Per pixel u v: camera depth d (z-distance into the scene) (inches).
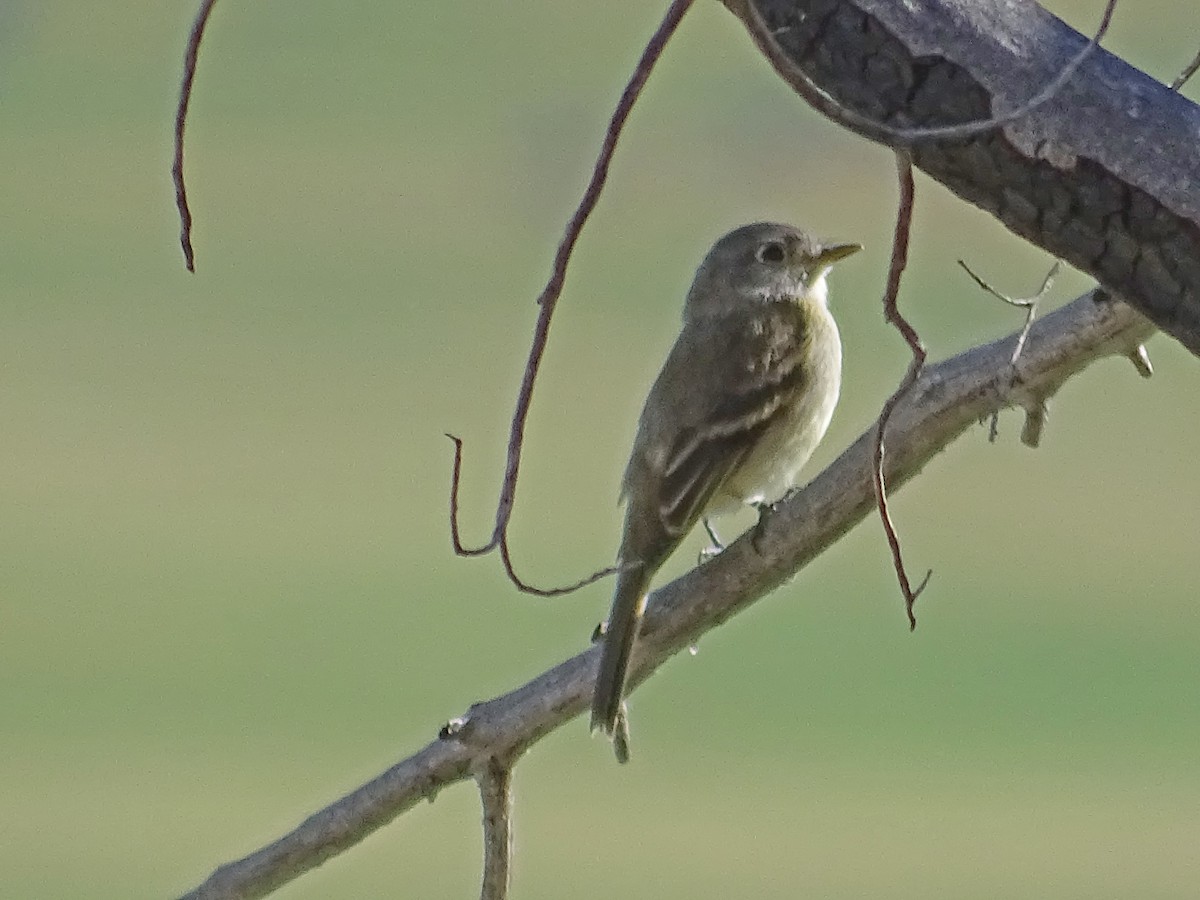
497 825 218.8
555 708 219.0
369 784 218.2
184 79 148.2
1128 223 152.6
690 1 140.6
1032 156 152.2
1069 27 153.9
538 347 149.9
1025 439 215.9
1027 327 209.9
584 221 146.3
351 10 1422.2
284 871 220.1
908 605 171.0
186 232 149.6
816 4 151.7
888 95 152.3
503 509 152.8
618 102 143.7
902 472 215.9
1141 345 210.2
